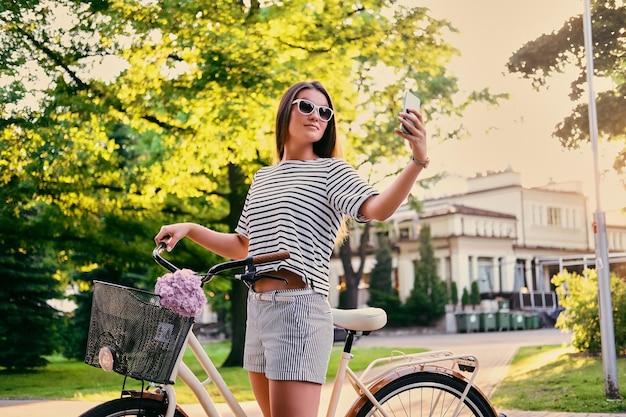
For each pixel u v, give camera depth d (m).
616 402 6.30
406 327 26.84
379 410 2.68
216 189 13.18
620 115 9.93
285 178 2.55
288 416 2.39
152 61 10.81
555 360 8.98
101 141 11.21
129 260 12.66
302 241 2.43
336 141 2.74
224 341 25.39
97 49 10.93
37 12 10.75
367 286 29.08
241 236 2.76
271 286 2.45
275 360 2.39
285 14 10.78
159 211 12.88
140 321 2.11
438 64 12.34
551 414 5.95
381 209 2.30
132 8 10.62
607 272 6.64
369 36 11.34
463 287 27.69
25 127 10.88
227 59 10.40
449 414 2.74
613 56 10.09
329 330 2.47
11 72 10.80
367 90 13.77
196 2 10.59
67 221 11.96
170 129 11.04
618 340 8.74
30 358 13.66
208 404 2.42
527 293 27.92
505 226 28.81
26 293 14.17
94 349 2.20
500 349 12.98
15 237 12.09
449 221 28.28
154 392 2.37
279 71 10.54
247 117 10.34
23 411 6.98
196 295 2.14
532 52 10.55
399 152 13.92
